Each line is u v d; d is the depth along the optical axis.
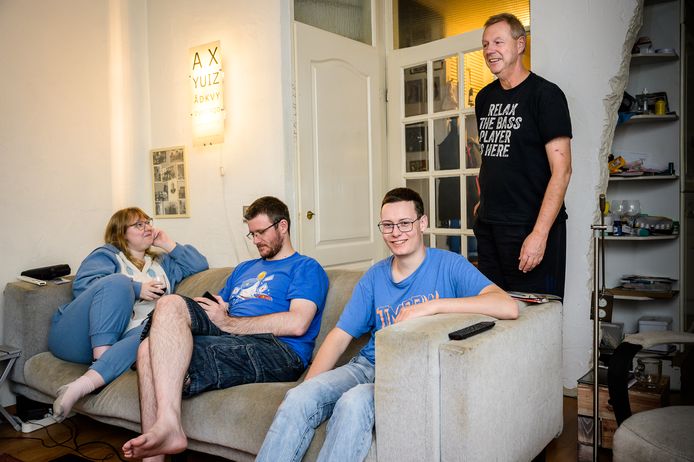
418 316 1.72
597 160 2.78
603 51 2.74
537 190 2.33
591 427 2.10
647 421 1.50
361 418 1.57
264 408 1.85
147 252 3.04
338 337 1.95
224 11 3.44
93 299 2.52
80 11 3.39
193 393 1.96
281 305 2.36
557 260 2.33
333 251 3.50
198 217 3.61
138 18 3.71
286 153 3.23
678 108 3.53
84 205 3.40
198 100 3.53
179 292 2.97
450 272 1.90
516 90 2.36
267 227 2.42
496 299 1.78
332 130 3.49
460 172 3.54
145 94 3.77
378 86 3.83
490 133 2.44
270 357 2.13
